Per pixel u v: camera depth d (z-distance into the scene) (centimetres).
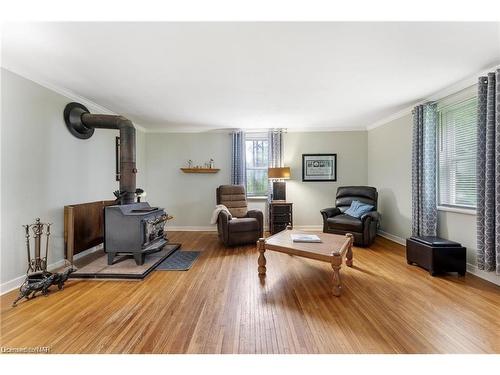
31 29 187
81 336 178
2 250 245
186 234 521
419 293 244
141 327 189
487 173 259
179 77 278
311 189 555
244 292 248
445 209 335
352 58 236
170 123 505
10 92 252
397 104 384
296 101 367
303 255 258
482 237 268
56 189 311
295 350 164
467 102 307
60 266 314
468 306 218
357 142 551
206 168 543
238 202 490
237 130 553
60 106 316
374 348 165
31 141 276
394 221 449
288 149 554
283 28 188
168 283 271
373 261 340
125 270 295
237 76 276
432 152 350
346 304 223
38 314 207
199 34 195
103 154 402
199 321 197
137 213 319
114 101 364
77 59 236
